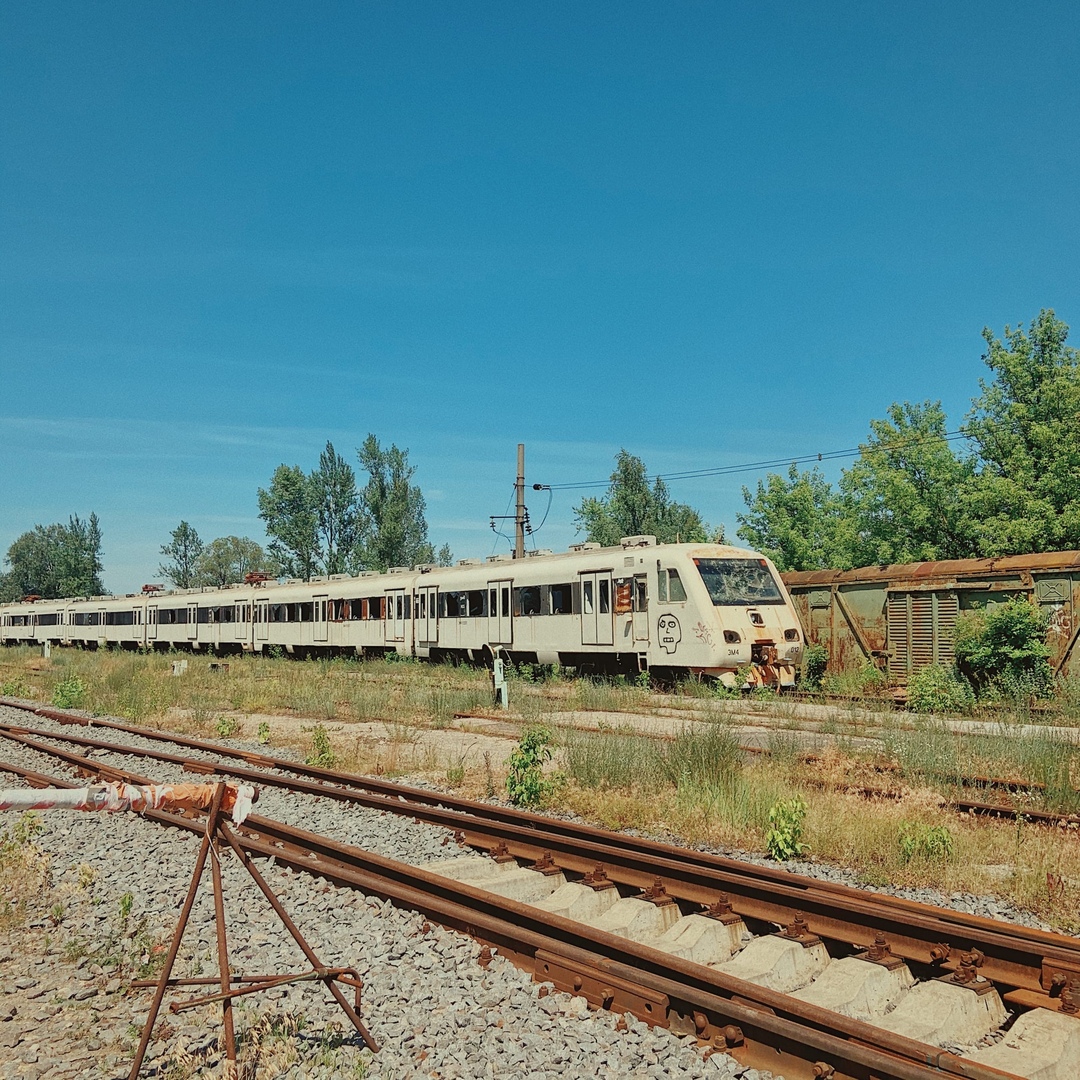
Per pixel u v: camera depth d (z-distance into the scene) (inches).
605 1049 178.9
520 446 1524.4
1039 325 1291.8
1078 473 1208.8
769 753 480.1
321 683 959.6
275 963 226.2
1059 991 187.5
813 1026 174.6
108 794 167.0
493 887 278.8
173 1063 180.2
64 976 227.3
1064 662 752.3
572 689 868.0
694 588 839.1
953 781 427.8
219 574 4638.3
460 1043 183.5
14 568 4638.3
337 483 2559.1
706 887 259.4
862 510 1510.8
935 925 210.8
